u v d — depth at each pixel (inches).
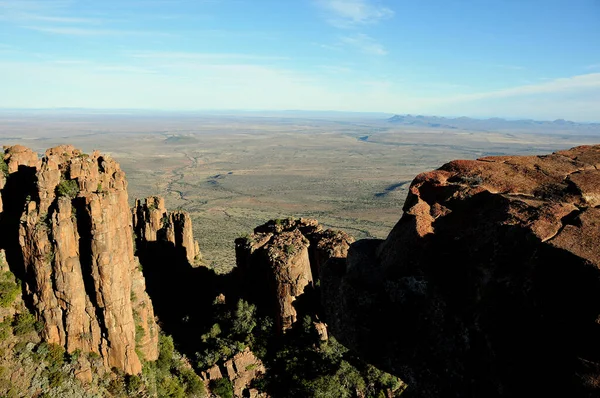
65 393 1600.6
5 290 1720.0
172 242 2962.6
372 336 888.3
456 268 782.5
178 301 2753.4
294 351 2126.0
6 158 2034.9
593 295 563.5
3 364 1594.5
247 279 2506.2
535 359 609.6
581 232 637.3
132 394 1740.9
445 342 762.8
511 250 688.4
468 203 843.4
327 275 1118.4
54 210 1678.2
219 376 2107.5
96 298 1713.8
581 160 937.5
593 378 528.7
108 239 1694.1
